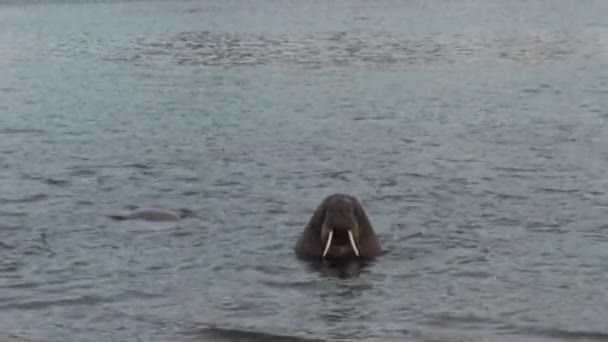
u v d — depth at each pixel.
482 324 12.93
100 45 68.94
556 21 84.69
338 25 85.44
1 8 127.88
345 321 13.04
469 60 52.91
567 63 50.06
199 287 14.49
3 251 16.41
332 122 31.72
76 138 28.97
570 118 31.59
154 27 87.62
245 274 15.13
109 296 14.04
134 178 22.80
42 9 123.38
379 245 16.41
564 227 17.94
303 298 14.02
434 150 26.19
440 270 15.31
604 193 20.77
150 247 16.67
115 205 19.97
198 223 18.30
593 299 13.89
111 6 127.44
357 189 21.41
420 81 43.34
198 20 96.38
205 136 29.12
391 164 24.28
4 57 61.53
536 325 12.86
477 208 19.50
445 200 20.25
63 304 13.70
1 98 39.56
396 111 34.12
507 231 17.69
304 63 53.22
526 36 69.31
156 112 34.72
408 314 13.32
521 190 21.12
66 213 19.20
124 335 12.45
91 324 12.88
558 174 22.80
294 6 119.75
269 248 16.59
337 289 14.41
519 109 33.97
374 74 46.69
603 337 12.45
